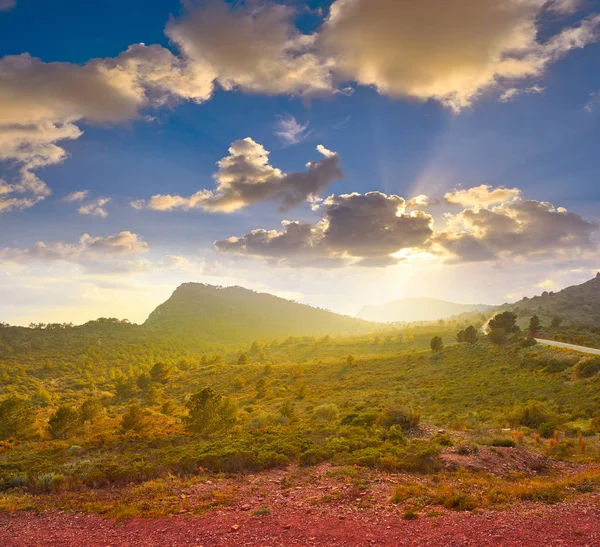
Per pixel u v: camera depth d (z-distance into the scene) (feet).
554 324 429.79
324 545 32.71
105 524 42.27
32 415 163.94
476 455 65.57
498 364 244.22
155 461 67.21
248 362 466.70
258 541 34.58
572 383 160.97
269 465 63.52
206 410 119.24
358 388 263.49
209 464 63.26
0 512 48.47
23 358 568.00
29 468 68.08
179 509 44.47
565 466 66.85
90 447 88.74
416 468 59.16
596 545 29.58
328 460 65.16
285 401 233.35
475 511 38.37
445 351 343.46
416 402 186.39
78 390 407.64
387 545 31.81
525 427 102.12
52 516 46.14
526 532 32.65
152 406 273.54
